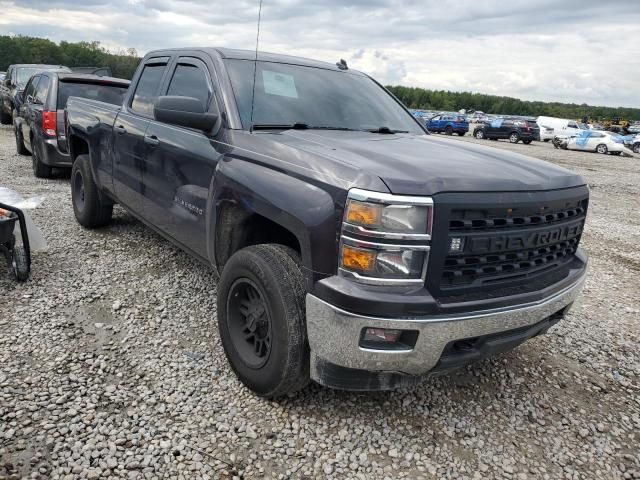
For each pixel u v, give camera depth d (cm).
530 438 283
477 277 253
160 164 394
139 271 461
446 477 248
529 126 3288
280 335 261
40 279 428
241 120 331
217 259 335
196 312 390
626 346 401
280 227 301
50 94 778
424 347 236
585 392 333
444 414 295
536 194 264
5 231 395
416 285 233
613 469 265
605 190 1323
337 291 233
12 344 327
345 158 260
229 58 370
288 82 377
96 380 297
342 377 252
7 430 251
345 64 454
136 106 462
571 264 316
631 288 543
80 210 573
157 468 237
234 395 293
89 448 244
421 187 230
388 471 248
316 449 258
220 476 236
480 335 249
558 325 427
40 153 795
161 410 276
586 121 4747
